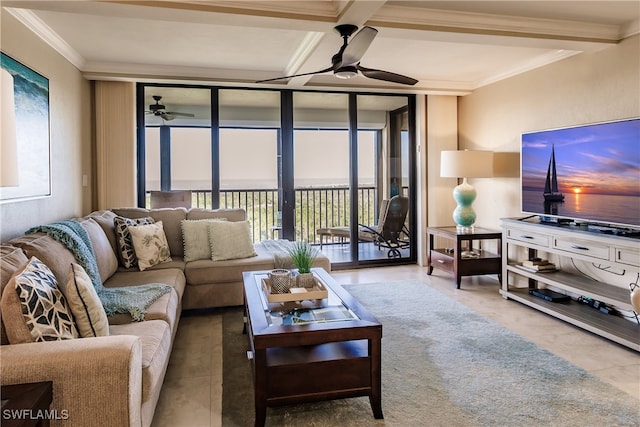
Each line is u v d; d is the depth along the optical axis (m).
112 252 3.21
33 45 2.89
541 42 3.16
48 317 1.59
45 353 1.44
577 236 3.12
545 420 1.98
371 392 2.02
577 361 2.61
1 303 1.53
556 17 2.98
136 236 3.42
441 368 2.51
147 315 2.25
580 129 3.31
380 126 5.38
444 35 2.98
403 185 5.50
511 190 4.48
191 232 3.76
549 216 3.64
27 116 2.74
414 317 3.41
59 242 2.33
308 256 2.79
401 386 2.30
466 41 3.11
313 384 1.98
